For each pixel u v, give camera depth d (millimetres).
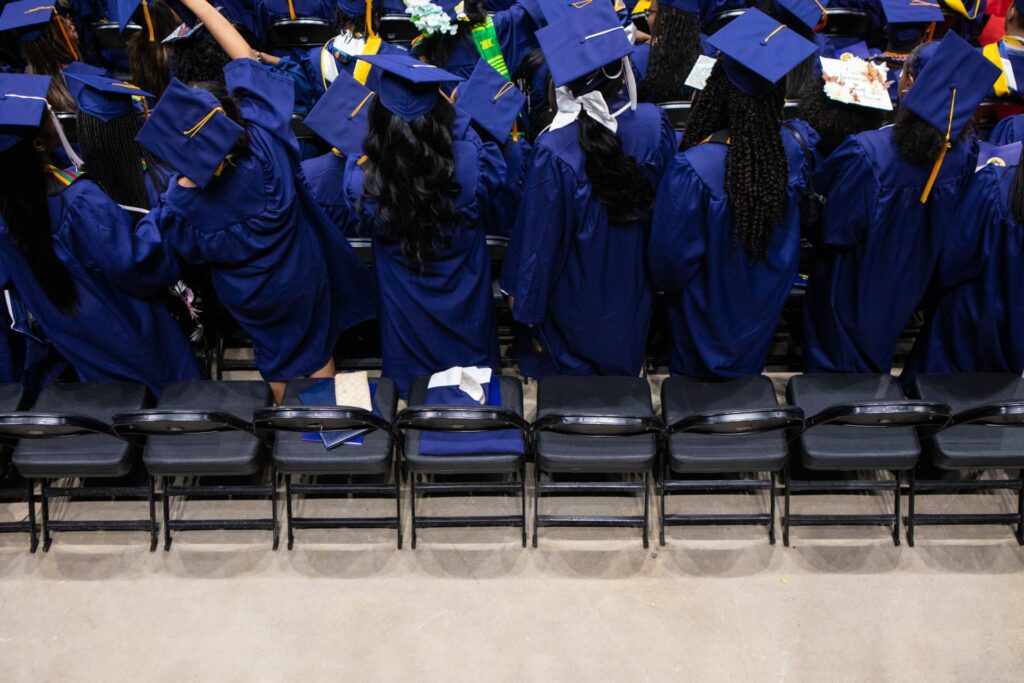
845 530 3299
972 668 2852
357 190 3002
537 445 3043
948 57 2717
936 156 2875
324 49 3803
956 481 3217
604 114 2783
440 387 3244
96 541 3299
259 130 2955
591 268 3166
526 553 3240
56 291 3068
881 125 3174
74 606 3086
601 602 3072
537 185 2951
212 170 2719
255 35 5164
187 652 2941
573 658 2902
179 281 3389
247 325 3375
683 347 3395
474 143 3002
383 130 2713
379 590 3125
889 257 3141
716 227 2938
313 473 3029
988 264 3156
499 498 3439
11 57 3893
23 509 3455
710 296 3139
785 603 3057
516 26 3996
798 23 2975
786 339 4105
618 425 2793
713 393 3266
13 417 2777
